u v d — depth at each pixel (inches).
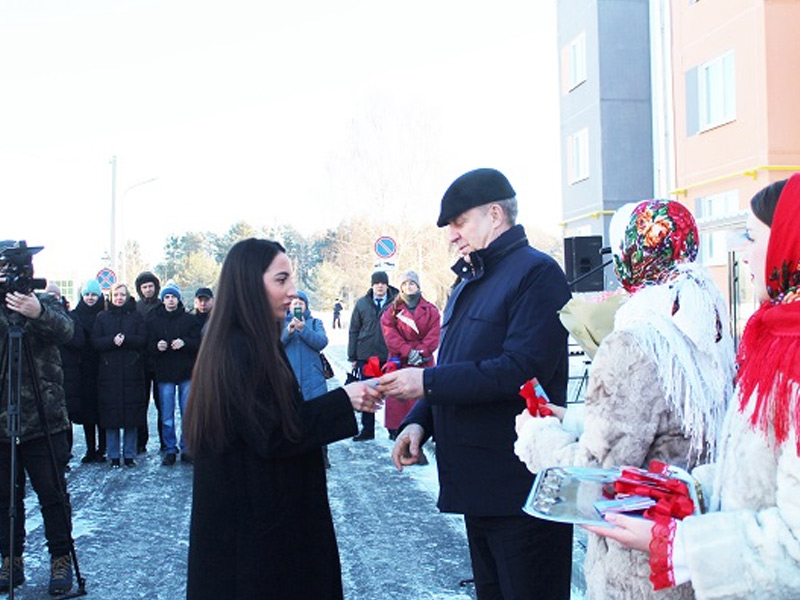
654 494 70.6
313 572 107.7
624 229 88.1
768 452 63.7
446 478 121.1
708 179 622.2
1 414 191.8
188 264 2583.7
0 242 203.5
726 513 64.6
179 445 400.2
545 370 114.7
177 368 371.9
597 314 98.0
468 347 120.7
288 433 103.8
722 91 604.4
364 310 418.3
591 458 81.7
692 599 75.4
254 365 104.9
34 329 191.2
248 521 104.2
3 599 196.2
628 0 810.8
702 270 85.5
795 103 552.1
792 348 61.8
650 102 812.6
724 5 593.9
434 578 206.8
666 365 79.0
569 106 885.2
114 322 363.6
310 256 2837.1
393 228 1549.0
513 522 116.1
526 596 115.7
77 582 206.1
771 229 64.9
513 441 116.2
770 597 61.1
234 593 103.3
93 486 327.0
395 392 113.5
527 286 117.3
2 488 198.8
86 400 377.4
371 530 252.4
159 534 255.6
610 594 80.1
